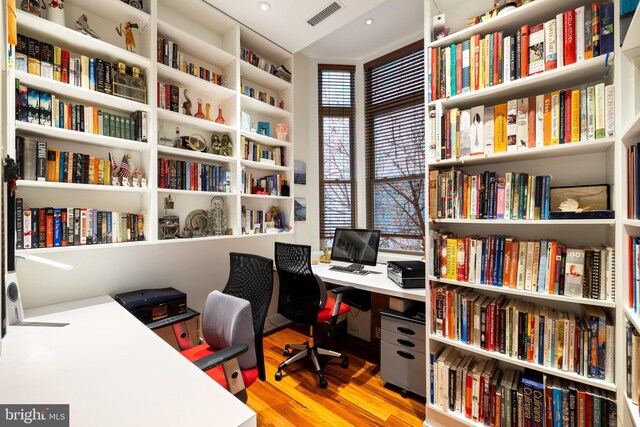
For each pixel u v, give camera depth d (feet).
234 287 6.21
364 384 7.01
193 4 7.43
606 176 4.55
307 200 11.15
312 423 5.67
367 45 10.39
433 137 5.62
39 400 2.67
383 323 6.91
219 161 8.50
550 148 4.36
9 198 4.52
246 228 8.84
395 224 10.17
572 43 4.19
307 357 8.16
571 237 4.99
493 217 4.95
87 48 5.98
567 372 4.33
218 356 3.79
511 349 4.83
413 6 8.42
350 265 9.78
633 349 3.58
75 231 5.71
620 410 3.82
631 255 3.59
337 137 11.29
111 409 2.55
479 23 4.99
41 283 5.48
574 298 4.19
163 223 7.13
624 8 3.55
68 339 4.07
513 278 4.76
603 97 3.98
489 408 5.04
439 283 6.00
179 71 7.13
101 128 6.05
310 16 8.01
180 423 2.38
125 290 6.57
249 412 2.54
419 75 9.62
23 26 5.21
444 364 5.49
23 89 5.08
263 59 9.84
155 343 3.95
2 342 3.96
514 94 5.06
